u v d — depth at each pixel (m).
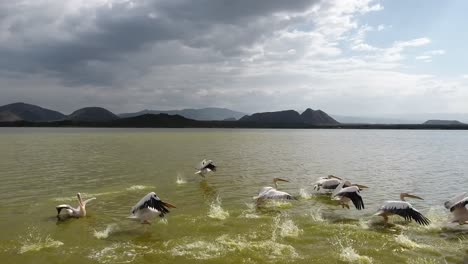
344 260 10.66
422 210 16.28
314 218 14.89
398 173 27.45
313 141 77.25
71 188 20.81
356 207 15.41
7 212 15.77
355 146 61.03
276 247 11.64
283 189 20.94
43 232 13.17
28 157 37.28
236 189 20.78
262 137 95.50
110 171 27.16
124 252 11.35
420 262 10.54
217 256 11.01
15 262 10.59
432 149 55.16
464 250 11.45
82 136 93.69
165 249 11.58
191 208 16.44
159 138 83.19
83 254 11.20
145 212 13.76
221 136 98.81
